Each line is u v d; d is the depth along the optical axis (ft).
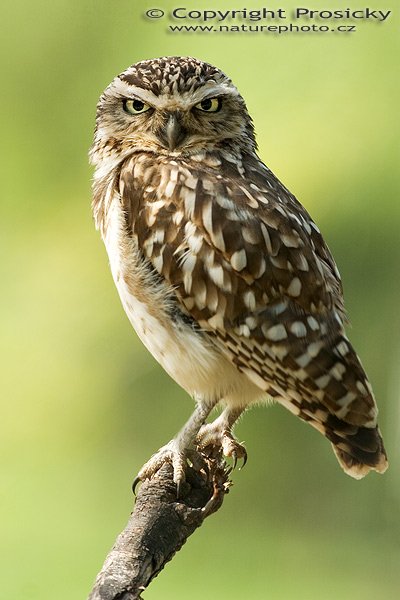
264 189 29.94
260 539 57.06
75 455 58.23
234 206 29.17
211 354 29.66
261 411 55.42
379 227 47.21
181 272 29.27
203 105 30.73
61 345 56.24
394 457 53.42
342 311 29.99
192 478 28.25
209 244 29.07
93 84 54.03
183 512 27.25
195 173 29.94
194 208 29.30
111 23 52.95
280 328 28.68
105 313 55.88
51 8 53.83
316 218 46.93
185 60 31.37
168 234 29.43
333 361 28.68
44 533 57.41
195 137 30.81
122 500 58.13
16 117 54.75
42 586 53.78
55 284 55.67
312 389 28.73
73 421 57.77
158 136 30.63
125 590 25.85
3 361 56.85
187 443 28.58
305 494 56.75
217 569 56.29
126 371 56.59
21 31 54.29
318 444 55.93
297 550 56.54
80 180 55.11
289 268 28.84
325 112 46.39
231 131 31.12
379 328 50.01
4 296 56.13
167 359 30.30
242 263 28.81
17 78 54.39
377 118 46.39
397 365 50.88
